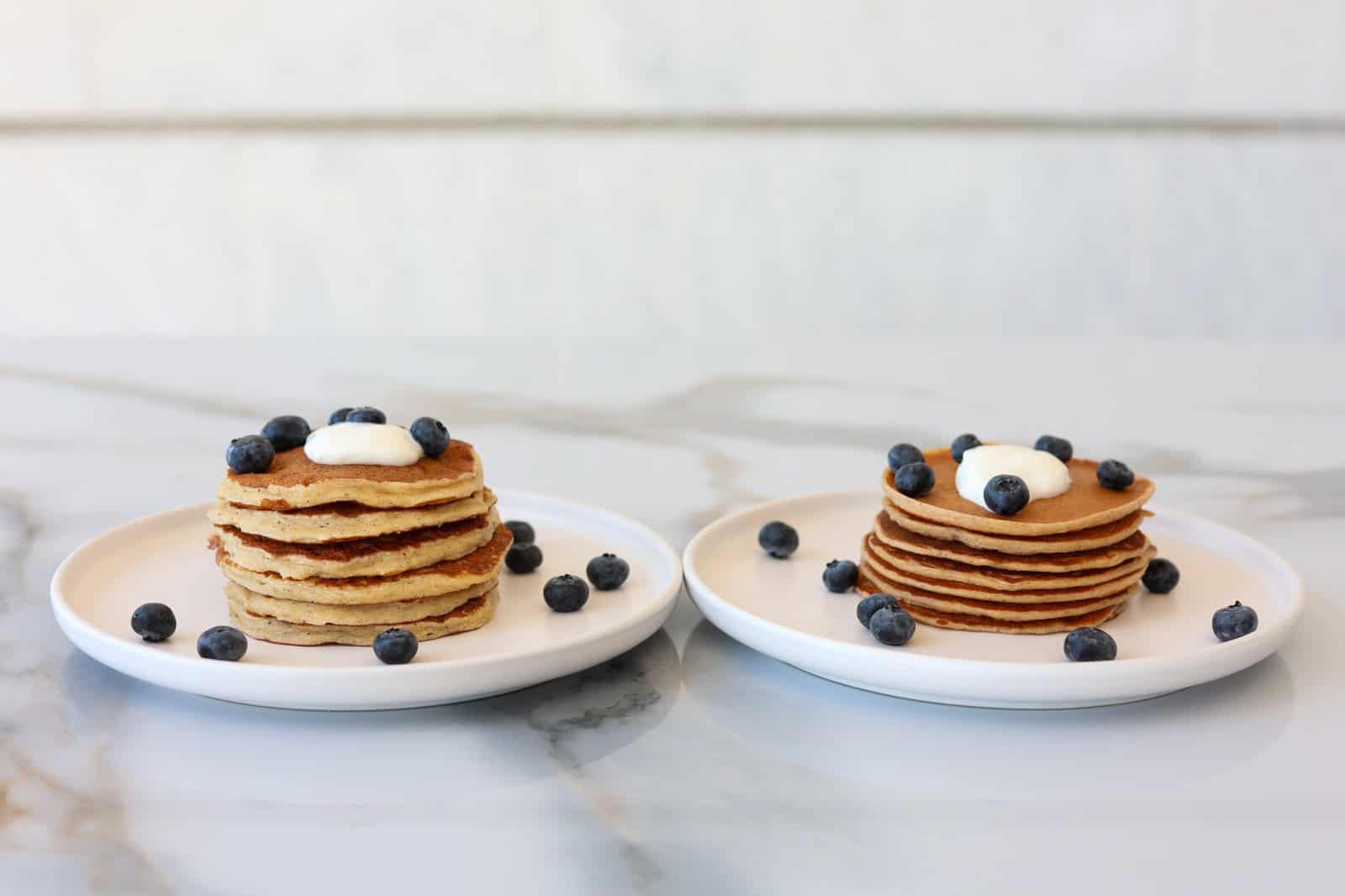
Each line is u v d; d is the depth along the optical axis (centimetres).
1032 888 66
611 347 142
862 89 181
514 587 87
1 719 75
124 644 76
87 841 68
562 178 186
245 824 69
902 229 188
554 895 66
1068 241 188
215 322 192
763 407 120
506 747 74
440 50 179
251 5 177
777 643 78
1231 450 110
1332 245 187
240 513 82
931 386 126
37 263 189
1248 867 67
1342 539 94
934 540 85
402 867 67
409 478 82
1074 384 126
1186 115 181
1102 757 73
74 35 178
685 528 97
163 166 185
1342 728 75
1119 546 84
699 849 68
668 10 178
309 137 184
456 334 192
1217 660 76
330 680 74
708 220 188
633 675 80
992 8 177
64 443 109
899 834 69
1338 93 179
